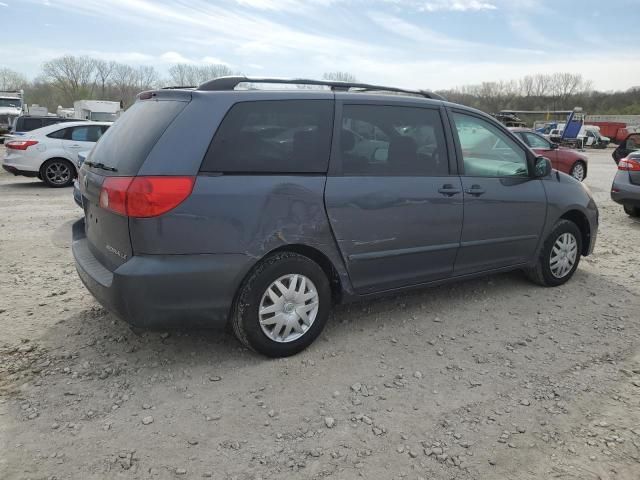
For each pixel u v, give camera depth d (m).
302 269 3.46
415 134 3.97
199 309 3.15
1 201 9.58
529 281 5.27
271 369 3.38
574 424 2.91
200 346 3.64
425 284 4.16
